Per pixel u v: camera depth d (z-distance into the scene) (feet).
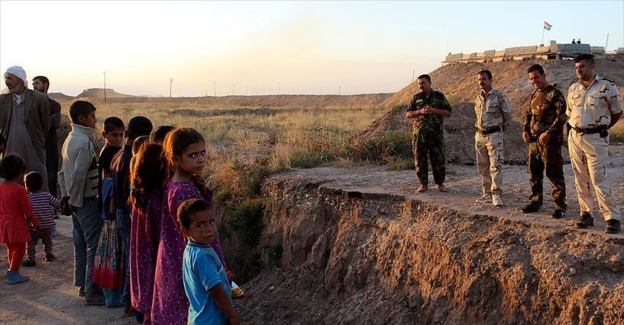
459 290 19.98
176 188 15.79
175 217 15.70
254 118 105.91
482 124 24.21
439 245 21.48
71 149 25.59
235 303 27.66
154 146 18.24
